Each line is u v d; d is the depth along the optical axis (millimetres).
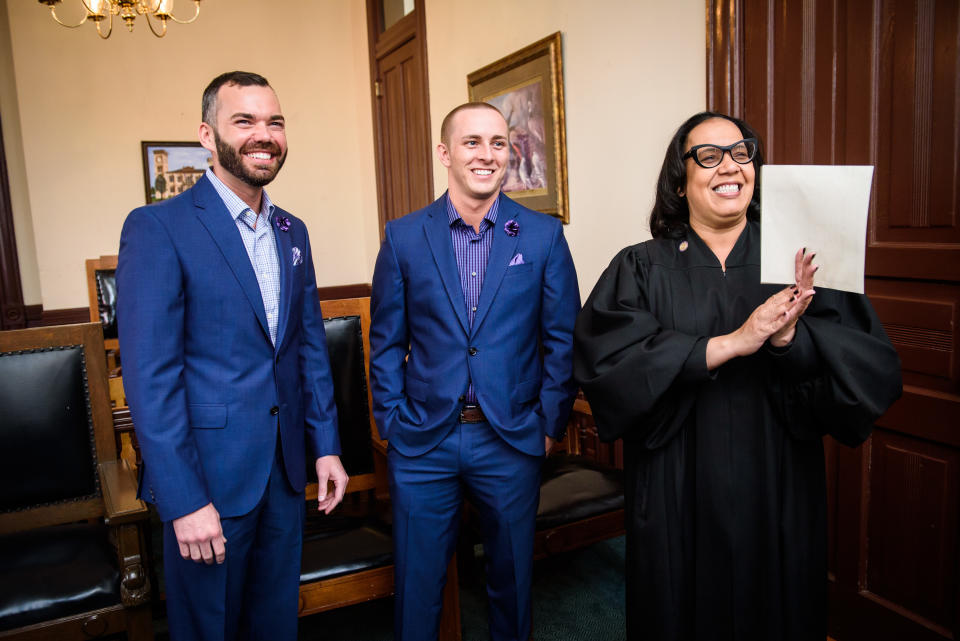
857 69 2078
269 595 1727
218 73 5590
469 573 2613
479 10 4016
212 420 1555
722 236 1503
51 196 5207
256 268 1649
